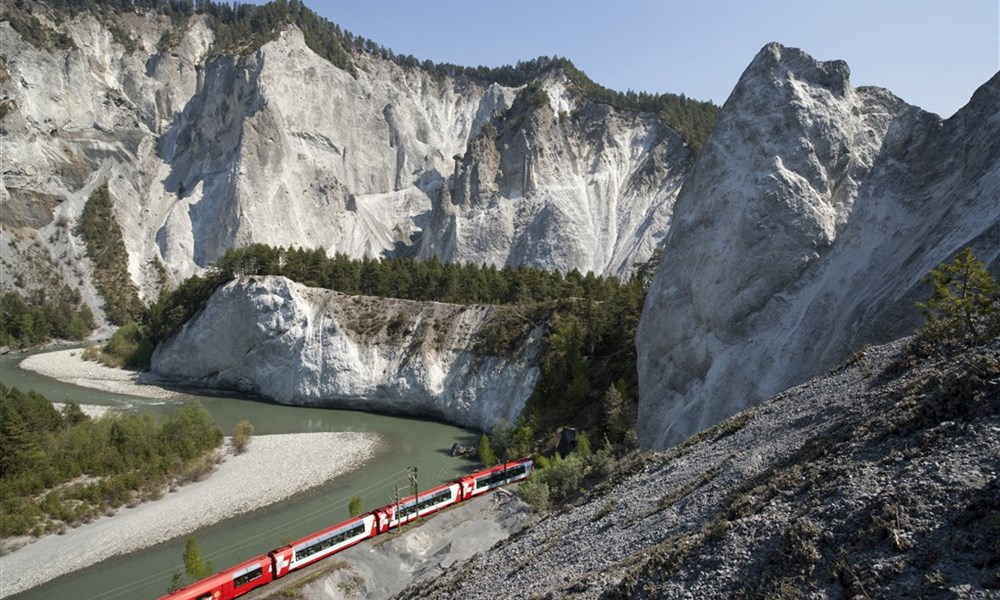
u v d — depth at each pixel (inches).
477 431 3083.2
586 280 3747.5
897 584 443.8
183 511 2078.0
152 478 2258.9
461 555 1611.7
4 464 2122.3
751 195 1886.1
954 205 1413.6
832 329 1589.6
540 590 775.1
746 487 762.8
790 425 917.8
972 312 913.5
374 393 3425.2
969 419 583.2
